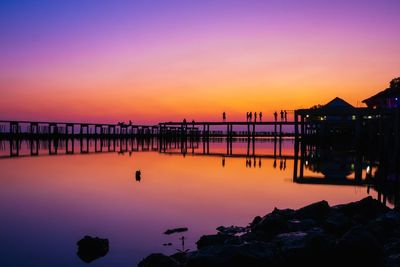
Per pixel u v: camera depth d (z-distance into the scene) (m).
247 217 16.97
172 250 12.41
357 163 40.62
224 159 49.78
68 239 13.71
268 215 14.80
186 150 71.81
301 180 28.89
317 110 44.88
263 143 111.81
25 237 13.98
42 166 40.25
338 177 30.41
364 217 13.99
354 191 23.92
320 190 24.39
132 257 11.83
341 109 43.41
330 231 12.52
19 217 17.11
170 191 24.14
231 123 87.25
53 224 15.86
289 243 9.66
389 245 10.31
